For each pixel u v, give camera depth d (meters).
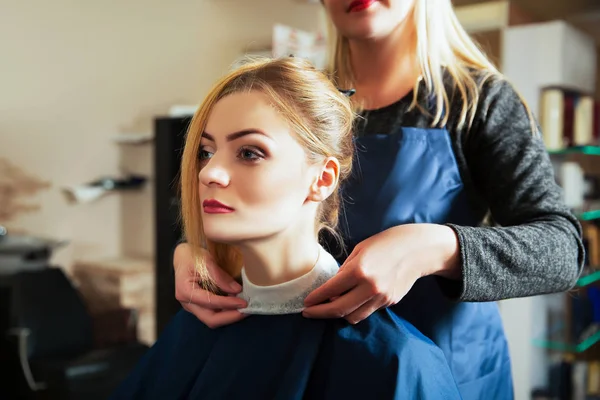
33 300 1.86
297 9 3.39
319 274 0.65
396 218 0.76
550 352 1.95
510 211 0.76
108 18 2.59
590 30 2.42
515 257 0.64
